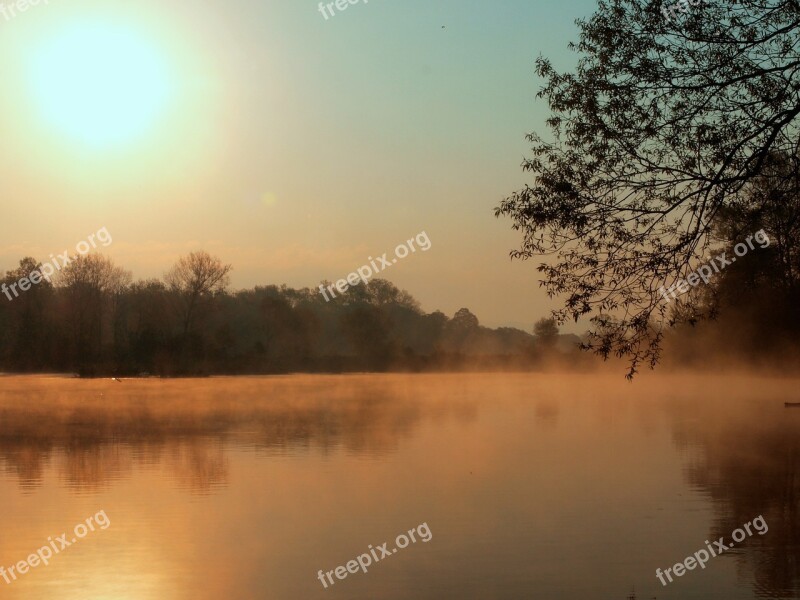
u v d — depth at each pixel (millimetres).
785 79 12672
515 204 13078
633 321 12727
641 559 15039
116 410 48188
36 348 91062
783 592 13117
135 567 14516
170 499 20391
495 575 14078
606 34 12922
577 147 13039
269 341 113375
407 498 20516
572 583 13609
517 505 19625
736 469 25312
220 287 98000
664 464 26266
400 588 13352
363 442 32469
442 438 34000
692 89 12773
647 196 12719
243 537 16547
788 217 12977
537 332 121750
